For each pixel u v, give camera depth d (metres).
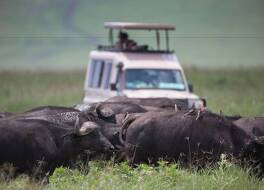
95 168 42.72
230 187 40.28
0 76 153.88
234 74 155.12
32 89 115.50
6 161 41.06
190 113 47.12
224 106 73.56
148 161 46.75
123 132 47.50
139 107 53.38
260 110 71.56
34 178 41.16
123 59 73.69
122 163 44.69
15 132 41.31
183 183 40.75
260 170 46.03
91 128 43.31
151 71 73.19
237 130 46.88
